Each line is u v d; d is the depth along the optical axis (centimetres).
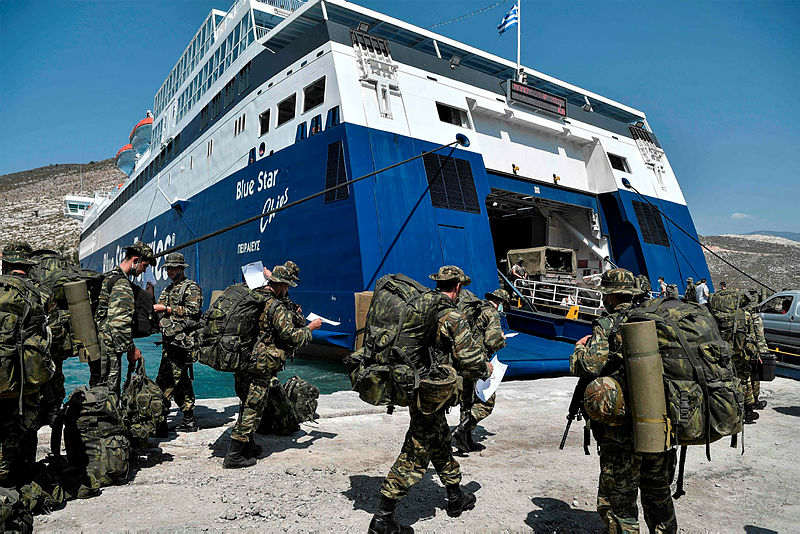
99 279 397
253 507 343
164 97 2506
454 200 1212
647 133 1881
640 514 367
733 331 643
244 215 1471
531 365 992
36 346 305
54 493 336
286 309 425
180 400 518
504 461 475
